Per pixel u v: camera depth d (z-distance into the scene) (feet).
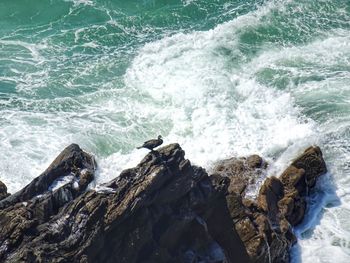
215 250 294.46
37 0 463.42
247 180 331.77
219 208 301.63
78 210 257.14
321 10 468.34
